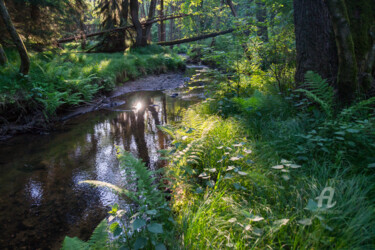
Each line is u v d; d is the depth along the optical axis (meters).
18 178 4.23
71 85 8.62
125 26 19.12
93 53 17.98
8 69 7.48
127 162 2.87
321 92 3.91
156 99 10.34
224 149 3.63
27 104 6.86
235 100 5.33
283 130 3.96
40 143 5.81
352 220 2.01
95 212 3.29
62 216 3.23
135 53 19.16
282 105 4.98
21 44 7.04
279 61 6.54
